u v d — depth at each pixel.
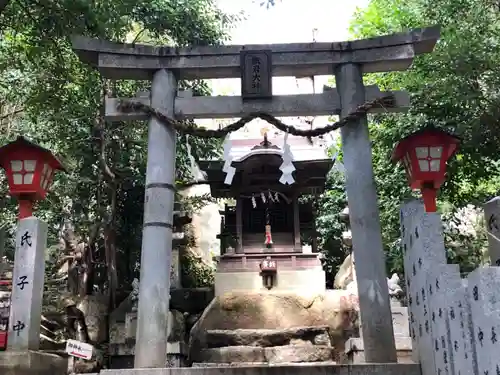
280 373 6.70
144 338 7.32
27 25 9.88
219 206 25.73
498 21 11.77
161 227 7.80
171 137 8.27
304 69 8.60
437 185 8.37
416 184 8.45
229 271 17.55
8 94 13.99
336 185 21.47
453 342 5.29
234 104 8.38
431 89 11.51
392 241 14.75
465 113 11.33
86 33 9.46
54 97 12.40
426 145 8.23
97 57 8.45
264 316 15.80
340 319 15.32
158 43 16.31
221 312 15.95
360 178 7.98
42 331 12.79
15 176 7.84
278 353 13.91
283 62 8.44
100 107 14.30
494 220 7.33
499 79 10.65
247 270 17.58
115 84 14.38
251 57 8.38
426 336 6.14
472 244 14.51
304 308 15.88
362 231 7.75
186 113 8.37
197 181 18.45
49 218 16.84
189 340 15.04
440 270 5.60
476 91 10.74
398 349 10.97
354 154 8.09
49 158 8.05
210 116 8.49
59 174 15.40
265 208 19.12
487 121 10.83
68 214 16.31
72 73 12.17
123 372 6.70
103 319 14.61
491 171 12.13
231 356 13.94
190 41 15.55
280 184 18.58
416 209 6.70
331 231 21.00
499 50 10.62
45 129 14.88
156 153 8.12
